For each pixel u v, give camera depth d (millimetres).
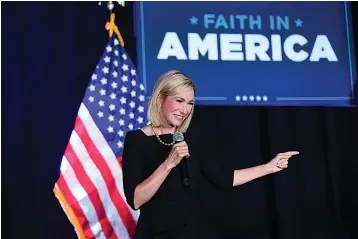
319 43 7598
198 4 7402
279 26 7551
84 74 7090
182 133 4176
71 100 7023
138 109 6984
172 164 3711
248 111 7512
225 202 7289
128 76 7039
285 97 7395
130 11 7254
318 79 7504
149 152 4074
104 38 7191
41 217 6805
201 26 7355
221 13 7445
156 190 3744
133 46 7195
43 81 6984
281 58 7469
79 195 6621
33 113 6910
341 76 7562
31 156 6848
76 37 7137
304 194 7512
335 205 7559
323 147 7625
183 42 7281
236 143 7391
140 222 3980
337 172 7609
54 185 6758
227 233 7238
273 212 7422
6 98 6867
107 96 6914
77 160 6676
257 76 7371
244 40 7426
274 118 7559
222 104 7227
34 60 7000
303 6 7656
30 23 7055
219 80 7273
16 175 6797
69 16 7164
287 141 7547
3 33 6961
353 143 7691
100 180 6703
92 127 6793
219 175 4316
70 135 6957
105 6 7250
